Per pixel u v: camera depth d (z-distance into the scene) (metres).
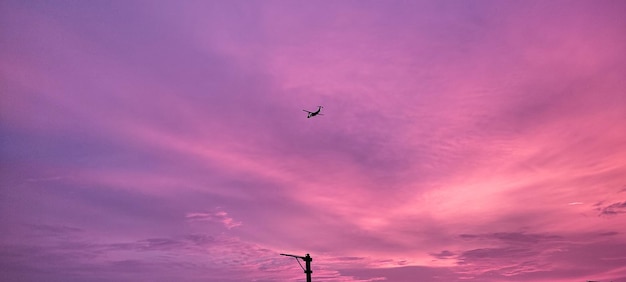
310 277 36.47
